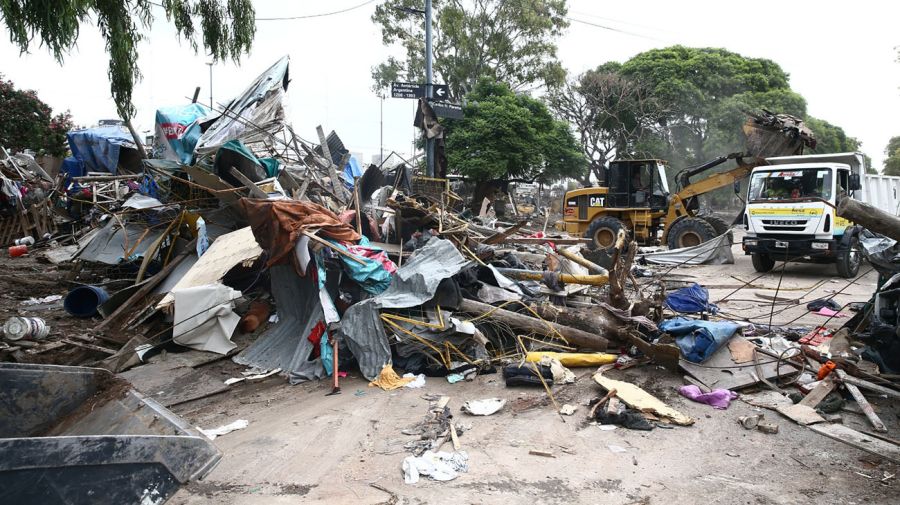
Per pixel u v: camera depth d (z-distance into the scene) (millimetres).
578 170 34656
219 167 9953
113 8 8742
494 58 34812
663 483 4012
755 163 16297
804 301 10609
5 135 24750
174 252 10023
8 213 17312
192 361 7133
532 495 3848
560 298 7926
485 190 30562
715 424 5020
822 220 12891
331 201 11047
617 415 5066
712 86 36719
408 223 9938
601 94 37969
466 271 7613
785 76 40000
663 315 8148
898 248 6465
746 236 14219
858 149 44594
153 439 2531
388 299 6703
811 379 5809
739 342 6141
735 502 3744
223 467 4383
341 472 4258
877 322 6012
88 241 11125
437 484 4020
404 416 5352
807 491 3871
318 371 6578
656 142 37406
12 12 6691
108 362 7012
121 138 18953
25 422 3291
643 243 19078
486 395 5871
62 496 2275
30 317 8289
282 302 7535
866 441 4566
